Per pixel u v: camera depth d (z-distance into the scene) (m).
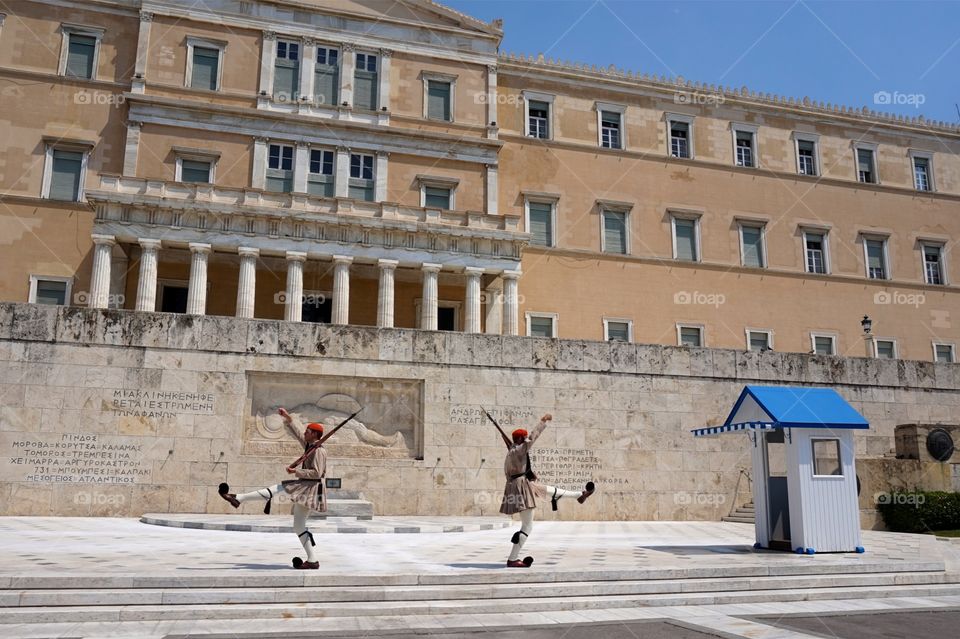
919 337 52.94
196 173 40.75
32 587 9.10
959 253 55.69
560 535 18.45
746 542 16.89
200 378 22.25
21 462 20.73
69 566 10.41
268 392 22.84
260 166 41.44
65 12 40.97
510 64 47.72
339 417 23.19
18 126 39.16
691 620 9.54
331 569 10.80
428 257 39.41
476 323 39.47
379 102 44.44
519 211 46.28
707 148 51.22
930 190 56.25
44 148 39.31
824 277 51.56
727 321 48.84
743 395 15.95
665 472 25.31
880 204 54.38
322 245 38.03
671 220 49.19
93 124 40.28
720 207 50.53
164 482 21.50
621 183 48.66
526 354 24.83
